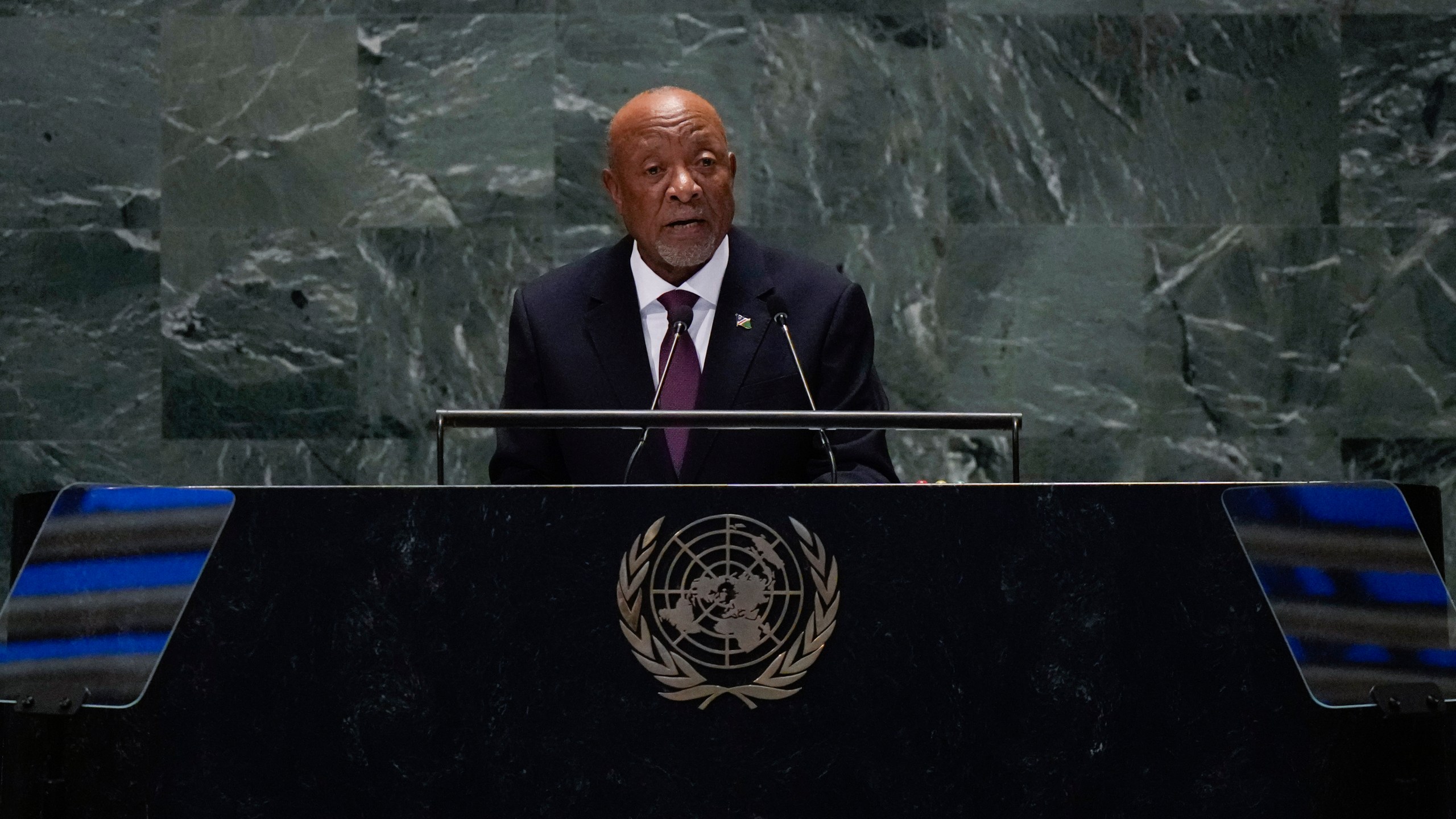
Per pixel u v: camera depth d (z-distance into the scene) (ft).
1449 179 66.03
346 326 65.41
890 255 65.67
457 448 65.26
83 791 23.24
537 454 38.55
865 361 38.52
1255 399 65.57
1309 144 66.08
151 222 65.41
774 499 23.88
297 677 23.39
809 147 65.77
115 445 64.95
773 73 65.82
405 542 23.66
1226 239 65.92
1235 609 23.97
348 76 65.72
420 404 65.21
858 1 65.98
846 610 23.70
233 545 23.70
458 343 65.41
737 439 36.81
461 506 23.72
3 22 65.31
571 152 65.72
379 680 23.39
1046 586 23.88
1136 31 66.18
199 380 65.05
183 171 65.46
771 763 23.31
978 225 65.87
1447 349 65.72
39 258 65.10
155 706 23.31
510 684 23.38
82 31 65.46
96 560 23.80
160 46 65.51
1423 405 65.57
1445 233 65.92
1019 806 23.43
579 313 39.04
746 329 37.60
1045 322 65.72
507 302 65.51
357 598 23.54
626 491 23.76
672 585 23.59
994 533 23.93
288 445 65.10
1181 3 66.23
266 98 65.67
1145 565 23.99
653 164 37.40
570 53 65.82
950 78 65.98
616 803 23.17
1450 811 26.05
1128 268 65.87
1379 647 23.99
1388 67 66.23
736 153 65.72
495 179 65.72
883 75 65.98
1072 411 65.67
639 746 23.27
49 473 64.75
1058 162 65.98
